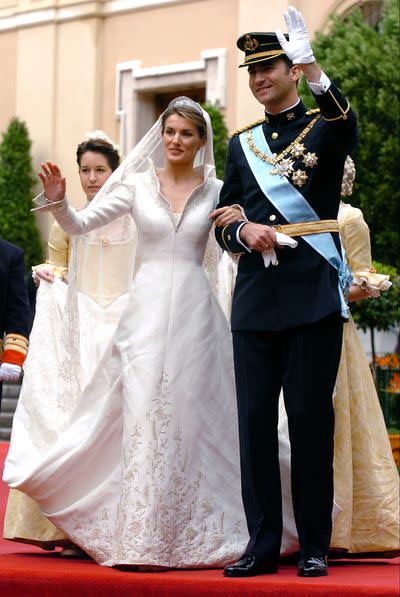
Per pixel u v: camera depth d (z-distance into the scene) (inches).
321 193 513.7
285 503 548.1
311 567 497.4
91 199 642.2
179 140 560.1
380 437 593.6
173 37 1825.8
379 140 1478.8
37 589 496.1
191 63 1787.6
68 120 1925.4
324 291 506.6
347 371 589.3
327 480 510.3
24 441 580.4
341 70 1503.4
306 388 506.9
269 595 460.1
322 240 511.5
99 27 1904.5
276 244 503.8
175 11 1822.1
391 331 1644.9
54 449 548.4
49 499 548.4
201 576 489.4
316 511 506.6
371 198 1487.5
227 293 590.9
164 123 566.9
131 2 1868.8
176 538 525.7
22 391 595.8
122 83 1873.8
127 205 569.0
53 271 628.4
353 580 477.7
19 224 1866.4
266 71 522.0
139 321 548.7
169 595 474.9
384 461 589.0
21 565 523.5
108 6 1897.1
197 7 1798.7
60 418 585.6
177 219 558.6
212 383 550.9
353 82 1488.7
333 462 561.6
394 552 583.5
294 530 547.2
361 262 601.9
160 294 550.9
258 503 508.7
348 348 593.0
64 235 633.6
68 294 595.2
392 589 447.8
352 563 573.6
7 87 1995.6
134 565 506.9
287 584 459.8
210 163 575.8
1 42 2009.1
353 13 1552.7
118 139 1886.1
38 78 1953.7
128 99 1865.2
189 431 540.4
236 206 528.4
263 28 1708.9
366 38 1521.9
